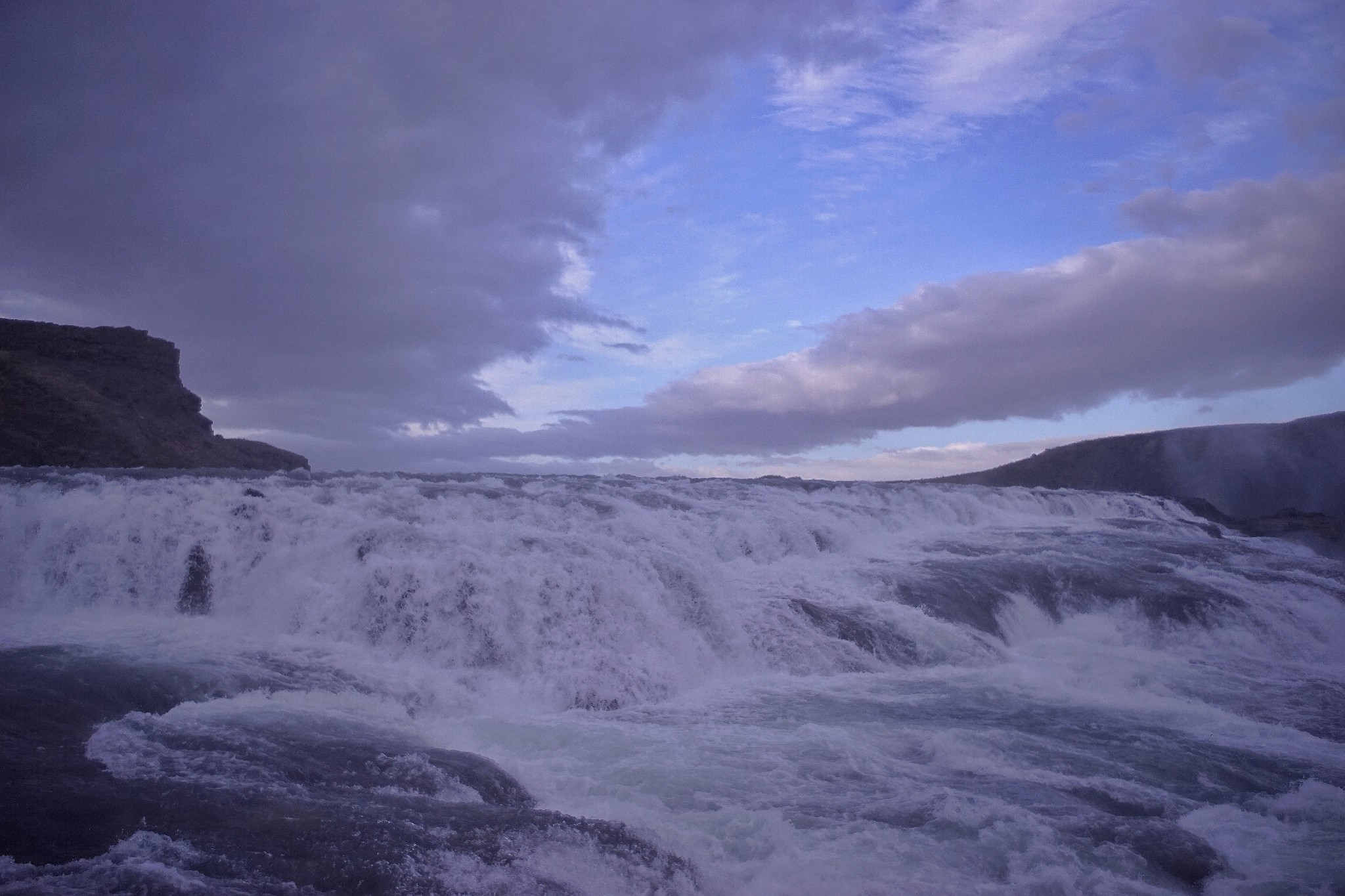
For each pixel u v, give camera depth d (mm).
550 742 9070
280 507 13992
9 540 12633
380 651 11430
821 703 11023
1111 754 9406
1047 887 6145
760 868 6301
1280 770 9258
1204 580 18047
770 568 16578
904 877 6207
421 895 5160
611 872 5828
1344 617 17359
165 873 4945
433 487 17297
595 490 19438
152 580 12500
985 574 16922
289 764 6816
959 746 9266
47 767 6199
